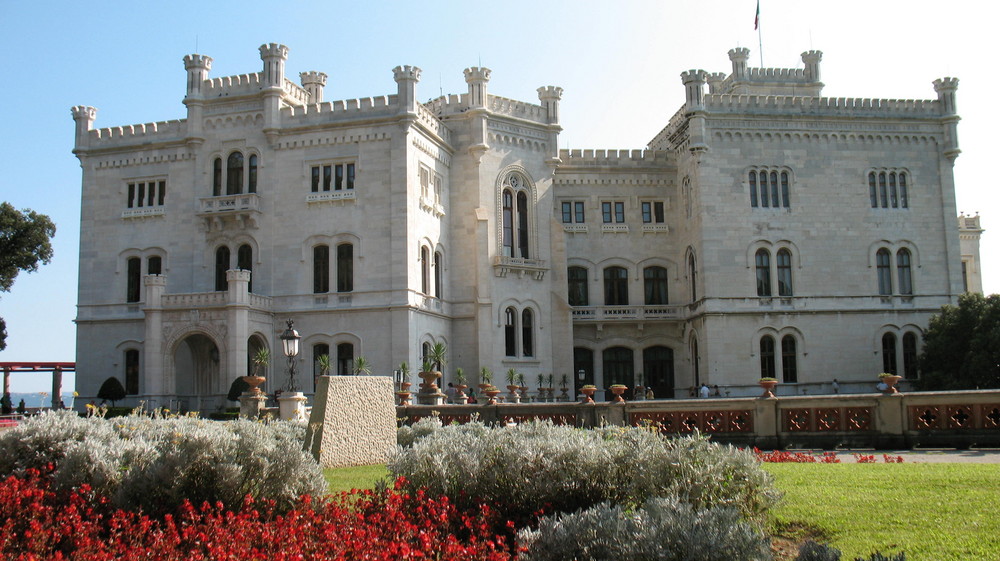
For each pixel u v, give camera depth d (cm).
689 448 1418
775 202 6147
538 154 6412
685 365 6538
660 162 6750
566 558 919
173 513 1464
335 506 1432
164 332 5131
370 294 5362
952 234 6262
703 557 870
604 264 6662
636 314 6544
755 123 6156
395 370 5209
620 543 905
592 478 1416
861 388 6028
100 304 5803
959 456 2367
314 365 5425
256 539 1241
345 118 5528
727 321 5984
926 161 6316
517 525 1383
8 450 1812
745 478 1382
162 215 5766
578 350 6625
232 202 5553
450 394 5831
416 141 5547
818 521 1409
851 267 6144
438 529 1323
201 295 5100
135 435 2112
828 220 6162
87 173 5944
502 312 5997
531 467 1439
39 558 1179
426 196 5694
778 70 7306
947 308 5706
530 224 6306
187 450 1512
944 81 6331
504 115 6191
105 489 1567
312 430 2222
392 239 5362
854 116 6219
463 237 6044
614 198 6731
